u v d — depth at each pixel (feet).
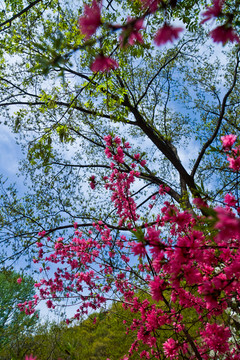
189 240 5.14
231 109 28.35
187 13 10.91
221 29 3.08
